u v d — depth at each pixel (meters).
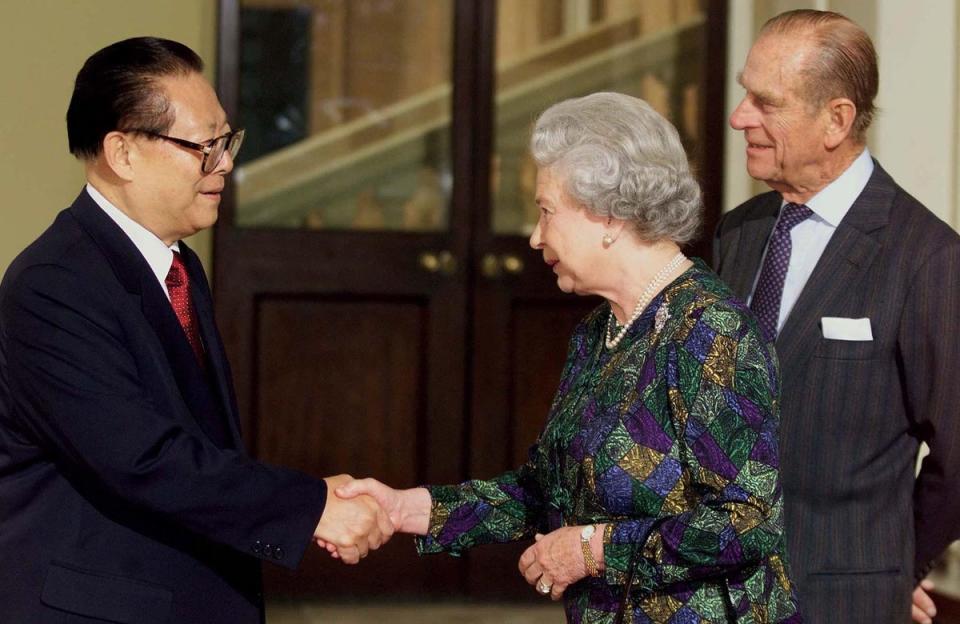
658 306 2.48
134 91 2.53
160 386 2.54
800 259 2.92
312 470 5.00
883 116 4.29
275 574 5.01
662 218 2.49
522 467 2.87
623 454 2.43
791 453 2.80
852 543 2.79
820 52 2.78
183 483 2.48
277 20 4.93
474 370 5.04
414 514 2.81
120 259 2.55
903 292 2.77
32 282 2.49
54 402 2.46
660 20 5.08
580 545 2.42
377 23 4.98
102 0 4.61
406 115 5.02
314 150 4.98
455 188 5.04
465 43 5.02
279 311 4.96
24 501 2.53
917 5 4.27
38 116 4.59
